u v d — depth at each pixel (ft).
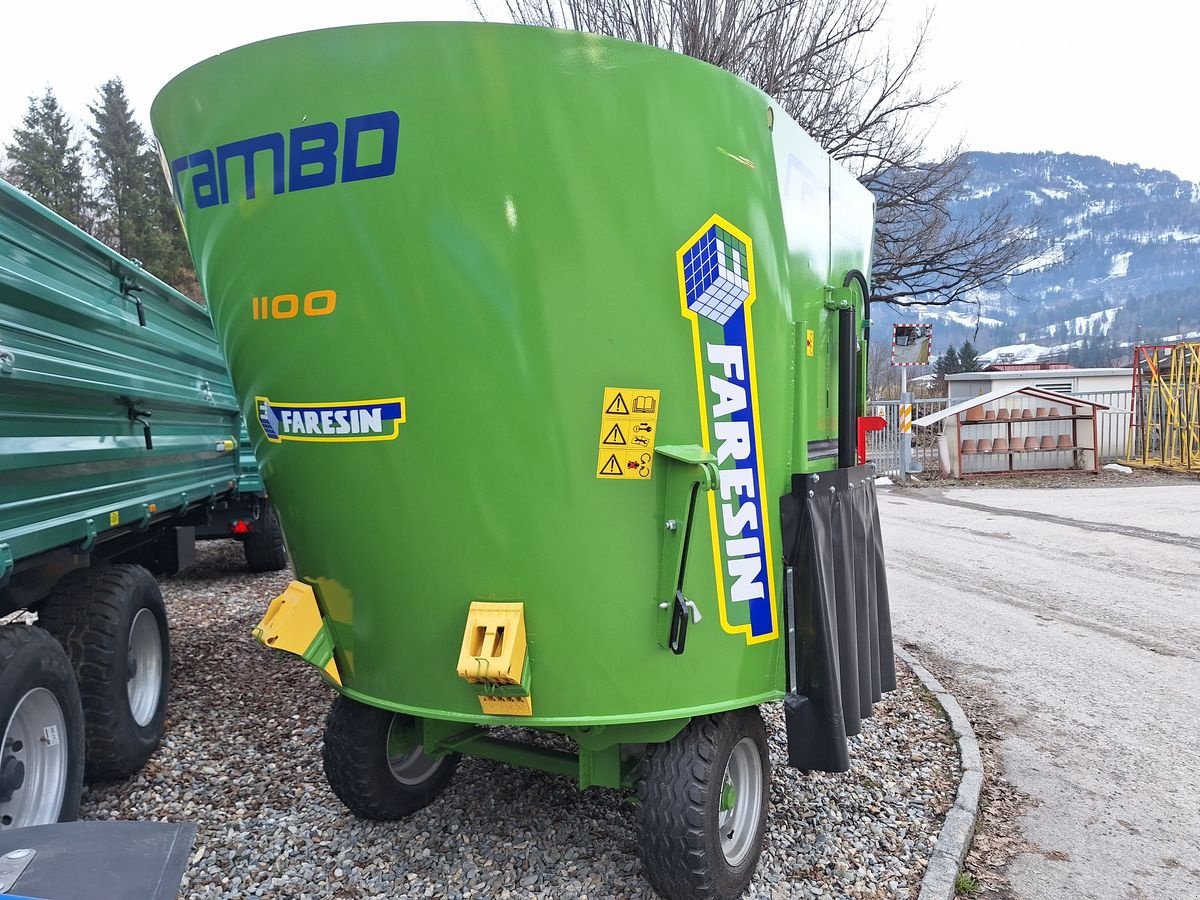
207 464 18.16
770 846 11.00
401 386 8.09
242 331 8.75
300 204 8.03
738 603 8.95
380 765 10.57
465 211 7.72
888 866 10.69
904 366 59.11
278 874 10.15
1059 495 51.39
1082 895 10.55
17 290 9.26
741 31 26.53
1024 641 21.91
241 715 15.43
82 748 10.27
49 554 10.78
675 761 8.80
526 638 8.39
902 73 33.37
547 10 27.58
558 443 8.05
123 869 4.99
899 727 15.64
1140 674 19.30
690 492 8.33
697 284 8.29
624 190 7.86
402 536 8.46
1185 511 43.80
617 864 10.30
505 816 11.50
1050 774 14.05
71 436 10.75
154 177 154.51
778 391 9.25
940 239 43.01
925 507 47.73
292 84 7.82
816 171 10.45
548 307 7.86
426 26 7.47
